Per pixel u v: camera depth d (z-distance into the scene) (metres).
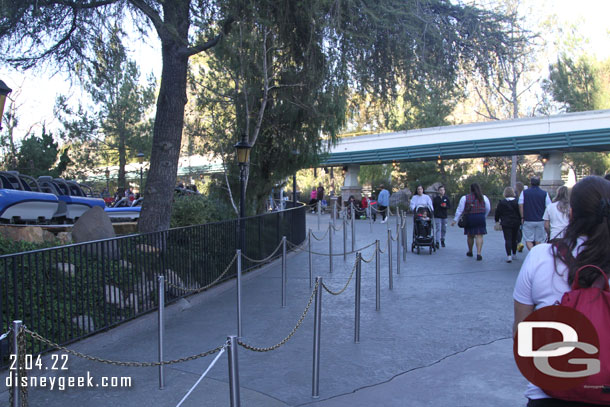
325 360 5.30
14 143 23.30
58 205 10.91
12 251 6.55
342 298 8.21
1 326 4.66
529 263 2.22
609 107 29.30
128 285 6.65
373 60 11.02
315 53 11.02
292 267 11.53
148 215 9.46
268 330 6.45
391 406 4.17
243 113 13.14
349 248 14.95
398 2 9.99
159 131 9.53
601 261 2.04
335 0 9.68
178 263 7.93
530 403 2.20
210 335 6.25
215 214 13.48
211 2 10.33
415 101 11.20
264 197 15.38
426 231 13.02
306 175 40.25
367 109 12.64
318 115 12.09
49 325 5.39
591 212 2.11
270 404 4.24
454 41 10.49
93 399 4.37
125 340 6.06
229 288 9.14
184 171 17.25
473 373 4.87
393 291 8.66
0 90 6.53
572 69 29.80
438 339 5.94
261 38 10.88
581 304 2.01
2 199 9.25
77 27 9.42
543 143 24.73
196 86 13.89
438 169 33.59
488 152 26.89
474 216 11.76
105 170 28.25
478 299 7.92
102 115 25.33
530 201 10.06
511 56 10.58
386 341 5.90
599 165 31.88
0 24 8.77
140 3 8.95
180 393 4.49
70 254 5.87
